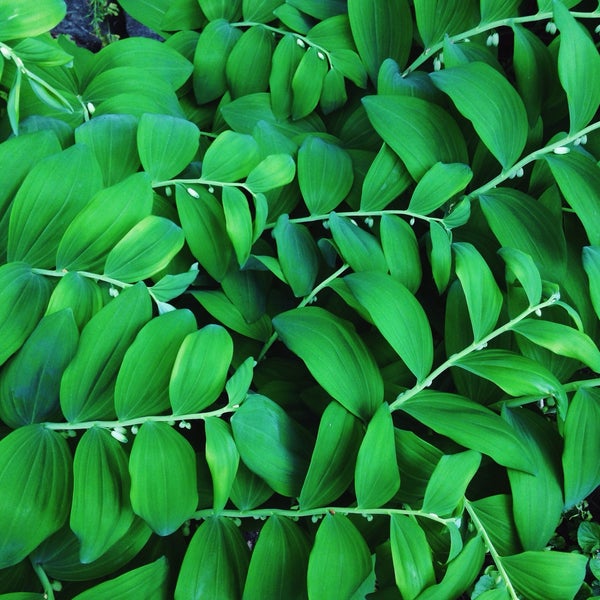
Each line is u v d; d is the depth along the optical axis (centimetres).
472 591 106
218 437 86
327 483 88
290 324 91
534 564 90
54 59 92
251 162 96
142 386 85
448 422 90
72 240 87
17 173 89
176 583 88
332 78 106
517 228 97
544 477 92
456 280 96
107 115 95
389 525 93
